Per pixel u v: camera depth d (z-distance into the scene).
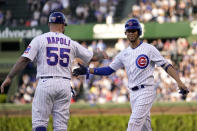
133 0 86.38
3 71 86.56
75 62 28.11
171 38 82.88
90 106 61.59
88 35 82.06
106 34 81.44
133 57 26.06
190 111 60.03
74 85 70.94
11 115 63.25
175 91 66.19
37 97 22.44
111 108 61.12
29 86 74.19
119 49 77.50
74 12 87.38
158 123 60.38
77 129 61.34
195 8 82.62
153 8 81.12
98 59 24.14
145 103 25.55
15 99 73.00
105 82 70.00
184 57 73.06
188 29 79.62
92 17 86.25
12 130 63.06
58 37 22.86
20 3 91.81
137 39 26.14
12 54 86.62
